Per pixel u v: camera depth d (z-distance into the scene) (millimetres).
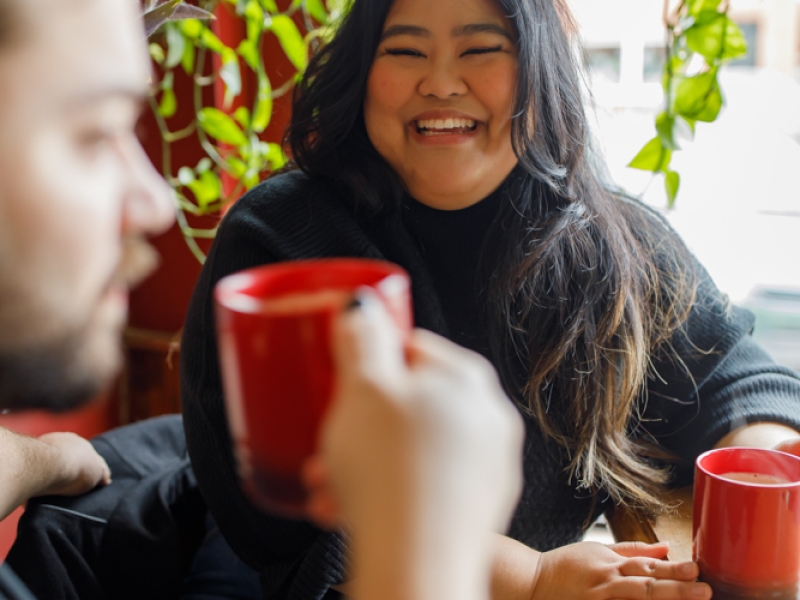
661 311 1186
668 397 1176
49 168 363
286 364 384
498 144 1070
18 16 343
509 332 1093
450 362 378
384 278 436
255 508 1011
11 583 734
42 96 355
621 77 1659
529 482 1086
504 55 1026
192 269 1855
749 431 1095
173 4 940
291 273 449
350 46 1087
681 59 1288
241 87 1814
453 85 1017
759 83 1778
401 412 342
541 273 1087
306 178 1156
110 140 393
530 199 1115
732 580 750
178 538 1077
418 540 339
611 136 1568
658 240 1239
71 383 420
